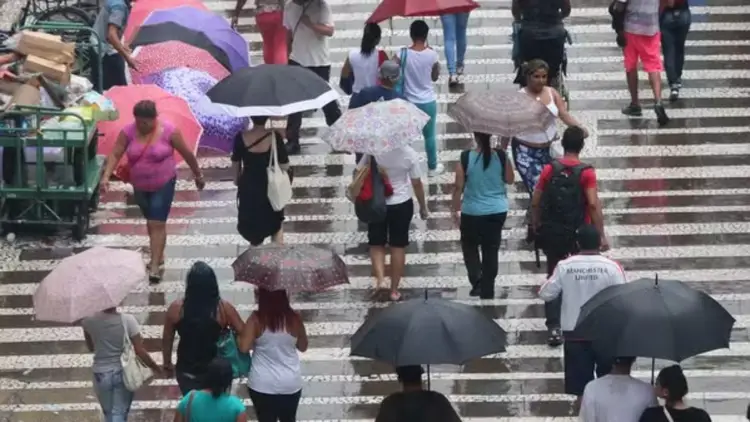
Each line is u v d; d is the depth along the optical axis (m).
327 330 43.09
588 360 35.94
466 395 39.75
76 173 48.19
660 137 54.09
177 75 54.66
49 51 48.97
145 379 34.97
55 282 33.94
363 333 30.59
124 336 34.62
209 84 54.91
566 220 39.91
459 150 53.44
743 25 62.00
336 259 34.38
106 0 54.41
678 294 30.06
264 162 43.84
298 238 48.31
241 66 56.78
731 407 39.09
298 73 42.94
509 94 42.28
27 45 48.94
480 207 42.69
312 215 49.62
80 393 40.47
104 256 34.66
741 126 54.84
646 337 29.38
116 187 51.56
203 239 48.34
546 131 42.75
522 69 47.81
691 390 39.88
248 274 33.72
